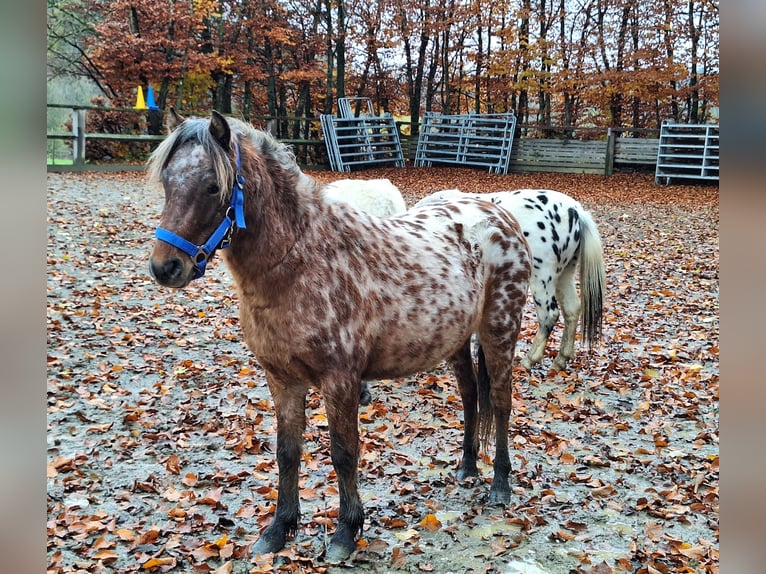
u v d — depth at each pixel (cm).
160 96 2356
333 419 309
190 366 567
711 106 2420
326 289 302
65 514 345
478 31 2561
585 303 578
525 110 2638
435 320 337
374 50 2656
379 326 322
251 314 305
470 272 356
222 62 2342
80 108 1877
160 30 2334
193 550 322
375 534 342
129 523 348
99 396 504
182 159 273
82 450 423
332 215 317
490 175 2258
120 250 955
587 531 347
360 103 2803
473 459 404
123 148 2147
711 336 670
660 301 805
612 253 1057
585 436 464
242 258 296
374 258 323
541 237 560
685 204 1614
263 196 293
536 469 414
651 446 452
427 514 362
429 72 2772
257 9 2481
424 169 2411
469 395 401
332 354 303
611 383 554
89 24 2508
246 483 393
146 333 640
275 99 2564
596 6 2416
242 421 472
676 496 379
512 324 377
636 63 2338
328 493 382
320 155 2503
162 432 450
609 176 2186
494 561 319
